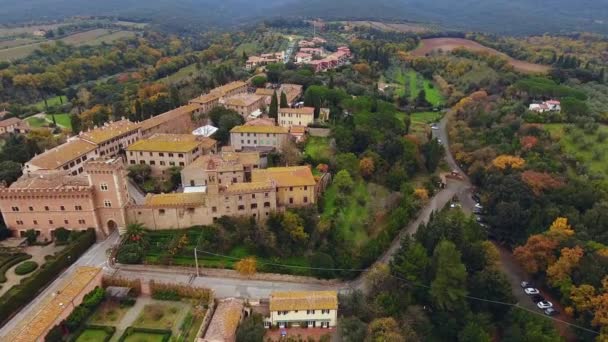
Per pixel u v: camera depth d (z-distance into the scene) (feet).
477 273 376.89
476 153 616.39
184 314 334.44
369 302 350.43
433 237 408.67
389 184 535.60
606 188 476.95
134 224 401.29
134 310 337.11
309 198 443.73
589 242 387.34
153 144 519.19
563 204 468.34
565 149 572.10
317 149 568.41
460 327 345.31
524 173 503.20
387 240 431.02
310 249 409.28
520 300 388.78
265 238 398.42
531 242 404.57
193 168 463.01
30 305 331.98
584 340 336.90
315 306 332.19
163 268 377.71
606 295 328.08
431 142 611.88
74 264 374.43
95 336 311.06
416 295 376.89
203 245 394.32
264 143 569.64
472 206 531.09
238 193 412.98
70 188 388.78
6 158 509.76
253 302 341.82
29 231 394.11
